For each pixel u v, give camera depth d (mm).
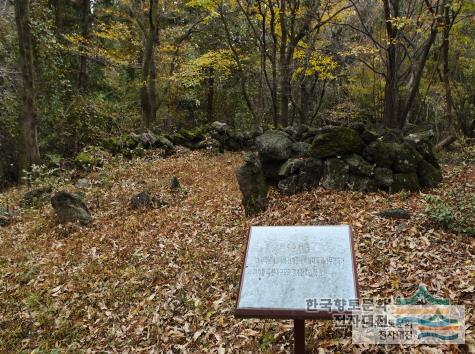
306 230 3789
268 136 8523
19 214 9820
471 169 9344
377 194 7699
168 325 5000
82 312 5527
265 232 3830
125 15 17906
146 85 17422
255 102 21797
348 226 3770
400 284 4941
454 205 6668
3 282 6496
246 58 16266
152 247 7078
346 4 14344
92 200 9891
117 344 4820
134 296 5719
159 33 19766
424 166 8055
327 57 13125
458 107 15578
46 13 16297
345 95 18797
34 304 5781
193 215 8281
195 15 19953
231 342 4500
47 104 15859
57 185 11188
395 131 8625
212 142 15883
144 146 14859
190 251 6707
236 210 8172
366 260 5551
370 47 13047
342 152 7996
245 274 3518
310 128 8820
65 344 4949
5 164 15594
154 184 10555
